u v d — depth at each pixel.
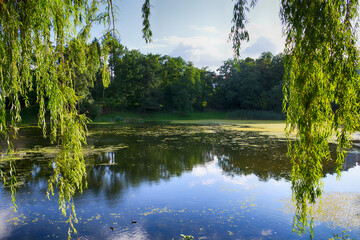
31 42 2.32
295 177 2.96
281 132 21.66
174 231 4.89
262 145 14.79
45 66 2.37
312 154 2.74
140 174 8.81
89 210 5.86
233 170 9.37
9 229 4.94
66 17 2.54
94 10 3.02
